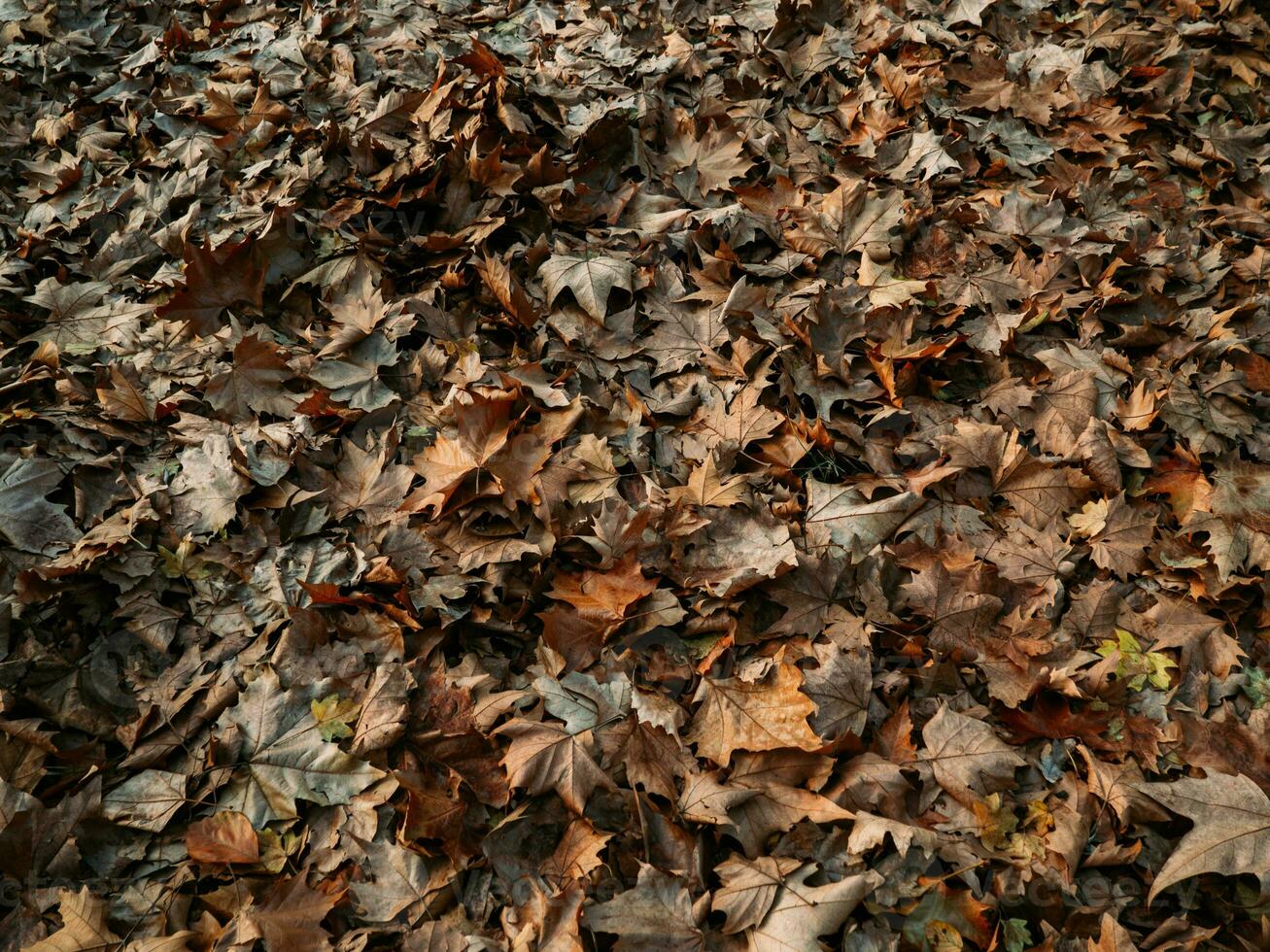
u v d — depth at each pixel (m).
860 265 3.51
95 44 4.36
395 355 3.16
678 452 3.01
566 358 3.20
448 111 3.72
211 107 3.93
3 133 3.89
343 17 4.32
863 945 2.00
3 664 2.35
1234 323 3.42
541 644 2.49
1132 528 2.82
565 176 3.68
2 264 3.37
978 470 2.99
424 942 2.00
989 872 2.15
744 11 4.49
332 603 2.56
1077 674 2.50
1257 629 2.65
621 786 2.27
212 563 2.64
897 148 3.93
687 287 3.48
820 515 2.79
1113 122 4.14
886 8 4.45
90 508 2.70
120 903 2.05
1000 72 4.23
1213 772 2.25
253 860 2.11
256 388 3.02
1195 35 4.45
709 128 3.88
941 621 2.59
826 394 3.13
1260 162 4.08
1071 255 3.55
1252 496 2.87
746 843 2.16
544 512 2.74
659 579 2.68
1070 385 3.15
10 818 2.09
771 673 2.45
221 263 3.25
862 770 2.27
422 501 2.74
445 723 2.34
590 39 4.36
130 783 2.24
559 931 1.96
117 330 3.21
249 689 2.37
